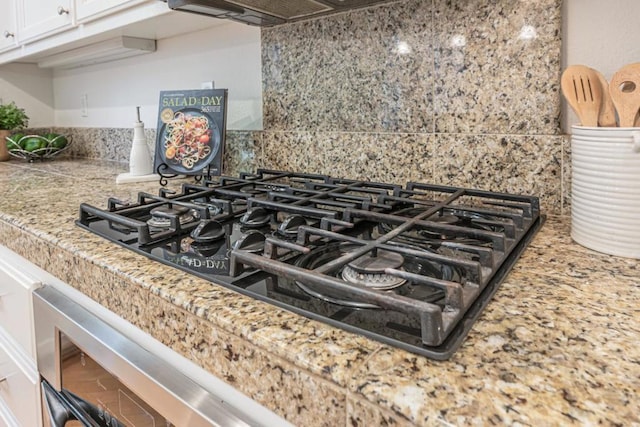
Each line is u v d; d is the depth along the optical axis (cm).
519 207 78
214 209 88
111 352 59
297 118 117
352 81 105
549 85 80
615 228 59
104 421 63
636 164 56
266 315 44
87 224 80
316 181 113
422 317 38
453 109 91
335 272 52
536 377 33
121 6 119
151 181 132
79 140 205
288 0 96
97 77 189
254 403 44
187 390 50
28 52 163
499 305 45
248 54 129
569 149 79
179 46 149
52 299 73
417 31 93
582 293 48
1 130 189
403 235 69
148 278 55
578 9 78
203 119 124
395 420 32
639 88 61
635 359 35
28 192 114
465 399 31
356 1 97
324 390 36
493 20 84
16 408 92
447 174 94
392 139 100
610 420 29
